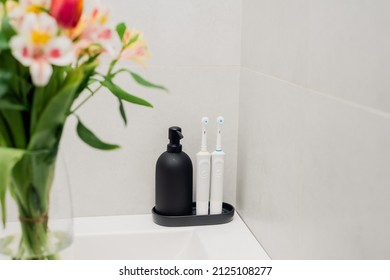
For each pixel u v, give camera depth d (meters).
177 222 1.42
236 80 1.46
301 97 1.08
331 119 0.96
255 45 1.33
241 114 1.45
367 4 0.85
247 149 1.41
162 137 1.46
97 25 0.87
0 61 0.86
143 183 1.47
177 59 1.43
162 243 1.41
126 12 1.39
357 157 0.89
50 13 0.83
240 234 1.39
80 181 1.45
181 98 1.45
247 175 1.42
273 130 1.22
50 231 0.97
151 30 1.40
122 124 1.43
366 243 0.86
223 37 1.43
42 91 0.89
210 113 1.47
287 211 1.15
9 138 0.91
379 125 0.83
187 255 1.40
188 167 1.42
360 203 0.88
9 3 0.85
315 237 1.03
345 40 0.92
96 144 0.97
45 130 0.90
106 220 1.46
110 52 0.87
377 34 0.83
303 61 1.06
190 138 1.47
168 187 1.42
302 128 1.08
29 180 0.93
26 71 0.88
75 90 0.91
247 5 1.38
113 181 1.46
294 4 1.10
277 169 1.21
